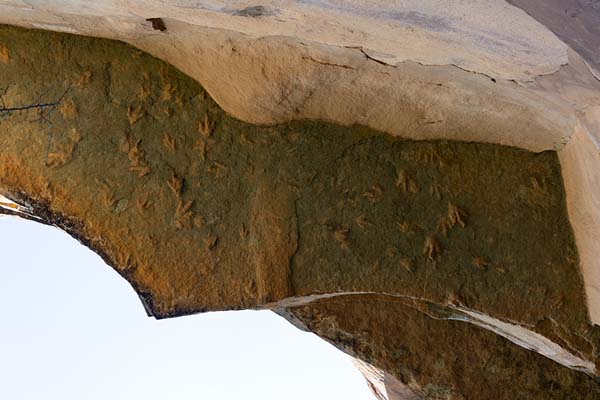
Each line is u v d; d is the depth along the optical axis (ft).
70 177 13.66
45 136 13.73
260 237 13.53
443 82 12.57
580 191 12.71
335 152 13.79
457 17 9.04
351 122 13.82
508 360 16.16
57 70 13.88
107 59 13.94
